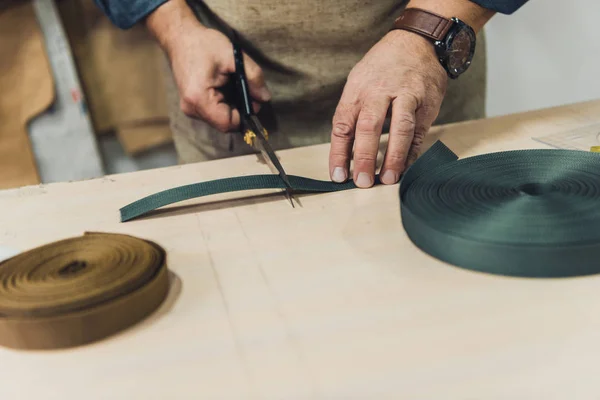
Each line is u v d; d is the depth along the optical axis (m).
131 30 1.52
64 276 0.47
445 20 0.72
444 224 0.51
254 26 0.92
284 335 0.43
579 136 0.77
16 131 1.49
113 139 1.66
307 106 0.99
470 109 1.08
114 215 0.66
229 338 0.43
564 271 0.47
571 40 1.56
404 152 0.67
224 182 0.66
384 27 0.93
